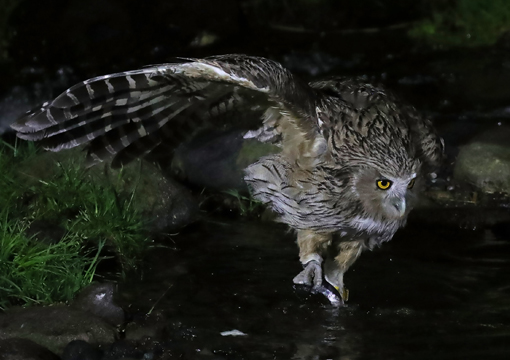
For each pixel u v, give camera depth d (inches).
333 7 954.7
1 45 844.6
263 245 485.1
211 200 557.3
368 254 470.3
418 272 443.5
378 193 388.5
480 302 401.4
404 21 952.9
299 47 895.1
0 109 733.9
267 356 342.0
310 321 382.3
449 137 655.8
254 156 557.9
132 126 385.7
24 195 481.7
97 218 456.4
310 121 386.0
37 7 856.3
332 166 391.5
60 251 422.0
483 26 909.8
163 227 498.9
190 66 341.4
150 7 884.0
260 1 975.0
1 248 406.6
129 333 361.1
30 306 379.9
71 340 348.2
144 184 503.5
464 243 488.1
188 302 400.2
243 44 900.6
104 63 845.8
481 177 572.4
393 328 373.1
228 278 432.1
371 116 392.8
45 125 345.4
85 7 857.5
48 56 841.5
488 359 334.6
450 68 827.4
